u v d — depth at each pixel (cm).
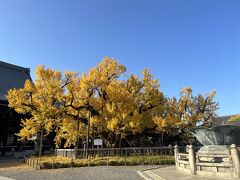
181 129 4025
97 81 2994
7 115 4384
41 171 2042
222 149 1727
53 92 2900
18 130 4425
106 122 3048
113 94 2988
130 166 2317
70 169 2130
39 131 3222
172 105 4075
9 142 4666
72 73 3059
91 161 2428
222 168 1417
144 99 3222
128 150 2819
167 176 1505
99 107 3105
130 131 3212
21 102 3041
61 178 1608
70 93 3022
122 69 3084
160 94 3312
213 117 4359
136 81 3198
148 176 1591
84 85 2961
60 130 3372
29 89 3059
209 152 1661
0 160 3375
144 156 2664
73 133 3170
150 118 3403
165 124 3284
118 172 1856
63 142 4141
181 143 4903
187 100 4081
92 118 3039
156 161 2466
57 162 2286
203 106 4200
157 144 4400
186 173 1599
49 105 2934
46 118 2986
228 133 1734
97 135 3322
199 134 1898
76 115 3172
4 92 5109
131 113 3067
